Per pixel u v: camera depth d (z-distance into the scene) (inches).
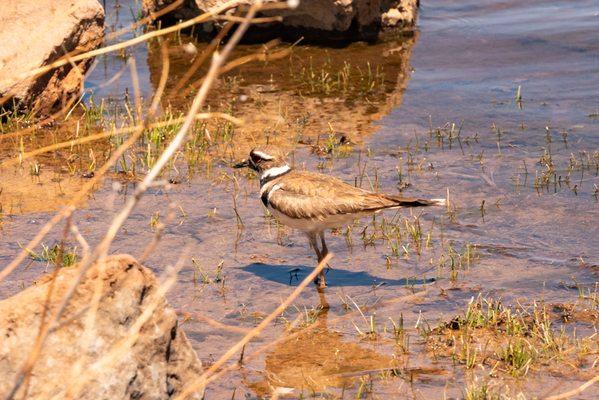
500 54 948.6
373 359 409.7
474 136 728.3
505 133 733.3
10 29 762.2
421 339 428.1
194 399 339.3
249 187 629.9
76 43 785.6
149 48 953.5
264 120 767.1
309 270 514.9
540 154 687.1
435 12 1086.4
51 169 657.0
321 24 981.2
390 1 1016.2
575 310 454.3
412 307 465.7
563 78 869.8
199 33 988.6
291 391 380.8
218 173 653.3
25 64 742.5
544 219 575.2
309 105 807.7
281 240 553.3
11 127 736.3
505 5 1113.4
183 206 597.3
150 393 321.4
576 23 1036.5
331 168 664.4
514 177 644.1
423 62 928.9
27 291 324.2
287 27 992.2
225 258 528.1
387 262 521.3
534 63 917.8
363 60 932.6
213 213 586.6
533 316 447.2
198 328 444.8
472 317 438.9
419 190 623.8
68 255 508.7
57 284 323.9
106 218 576.1
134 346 319.6
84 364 310.3
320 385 385.7
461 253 529.0
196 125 730.8
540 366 396.5
